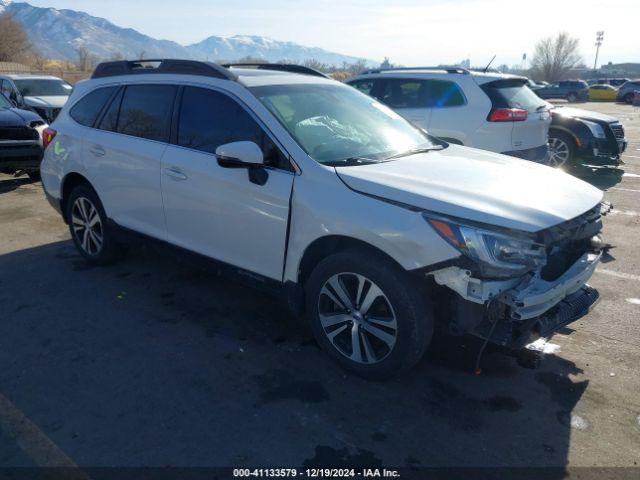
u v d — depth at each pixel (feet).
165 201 13.60
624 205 24.89
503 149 24.89
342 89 14.44
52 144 17.11
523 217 9.22
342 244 10.80
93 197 16.07
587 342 12.60
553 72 247.70
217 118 12.63
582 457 8.88
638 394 10.60
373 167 11.02
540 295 9.30
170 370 11.25
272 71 14.26
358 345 10.74
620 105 121.80
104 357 11.73
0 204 24.81
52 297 14.70
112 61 16.10
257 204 11.53
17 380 10.85
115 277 16.11
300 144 11.30
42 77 51.70
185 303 14.42
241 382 10.85
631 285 15.84
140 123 14.40
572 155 30.78
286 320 13.52
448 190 9.91
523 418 9.86
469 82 25.35
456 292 9.41
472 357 11.80
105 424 9.53
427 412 9.97
